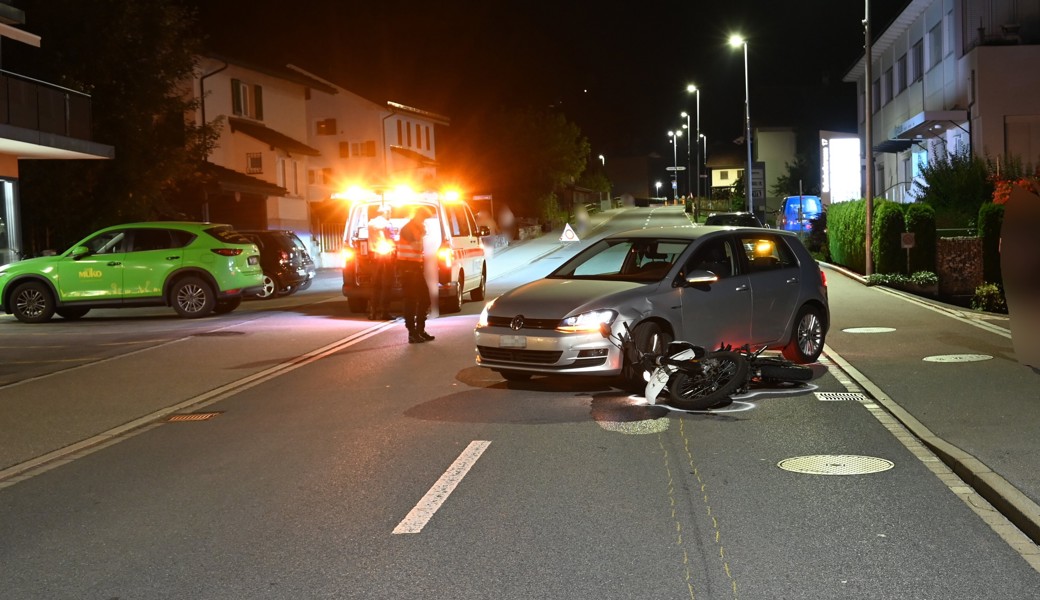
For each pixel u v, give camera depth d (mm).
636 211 102562
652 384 9484
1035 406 8820
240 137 43281
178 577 5137
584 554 5336
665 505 6230
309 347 14688
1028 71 31906
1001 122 32031
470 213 21391
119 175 28547
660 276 10609
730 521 5883
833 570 5035
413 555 5383
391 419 9172
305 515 6195
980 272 25797
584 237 58625
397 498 6523
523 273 33031
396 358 13266
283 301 24156
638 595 4734
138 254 19828
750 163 49625
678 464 7277
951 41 35750
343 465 7469
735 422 8750
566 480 6871
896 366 11445
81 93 24516
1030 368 10867
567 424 8750
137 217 29141
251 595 4855
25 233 27469
